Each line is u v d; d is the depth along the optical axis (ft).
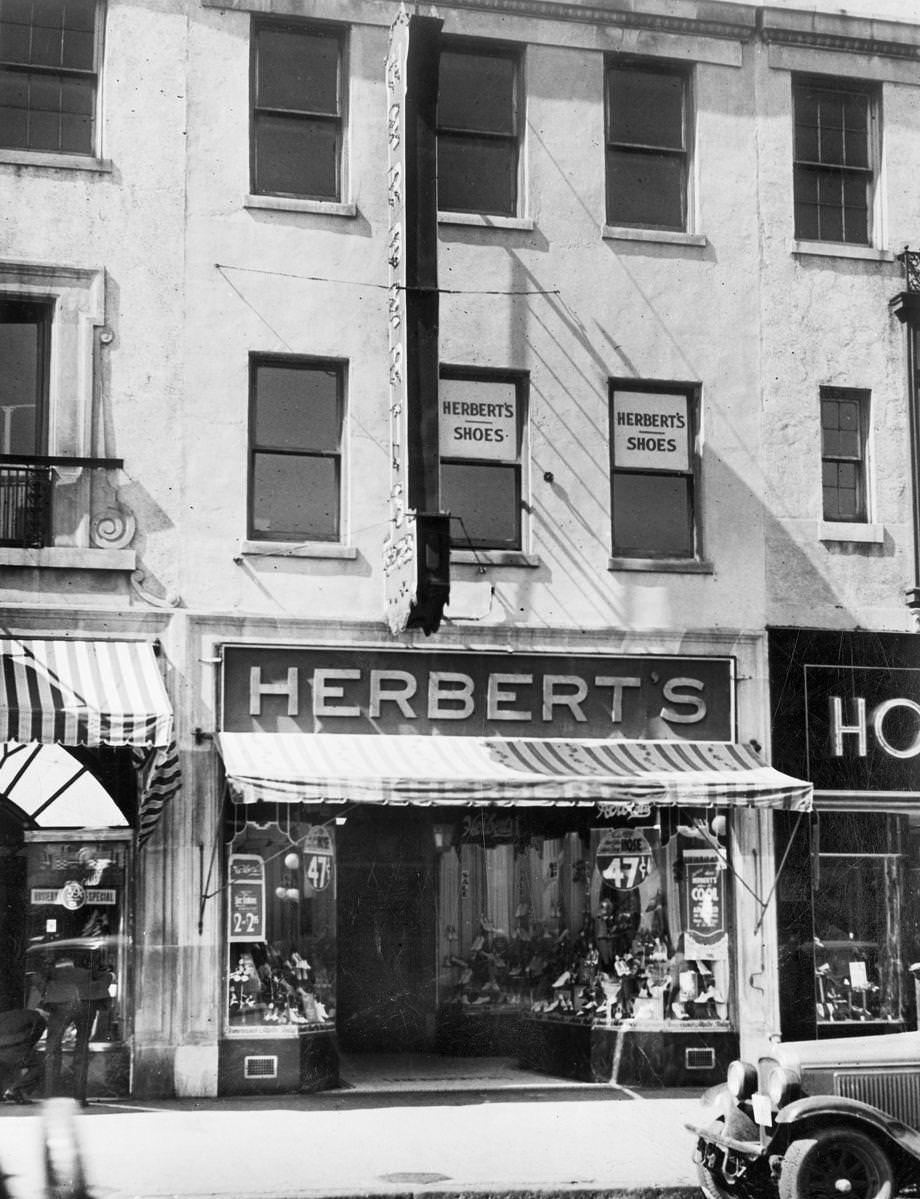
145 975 53.47
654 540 61.11
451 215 59.72
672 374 61.41
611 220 62.28
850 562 62.18
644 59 63.05
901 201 64.80
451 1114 50.21
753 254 62.90
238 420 57.00
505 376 60.29
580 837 60.90
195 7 58.34
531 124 61.16
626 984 57.93
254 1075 53.72
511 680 58.39
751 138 63.57
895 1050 38.50
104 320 56.13
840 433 63.52
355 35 59.77
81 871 54.08
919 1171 37.52
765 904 58.90
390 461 57.06
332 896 56.13
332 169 59.62
